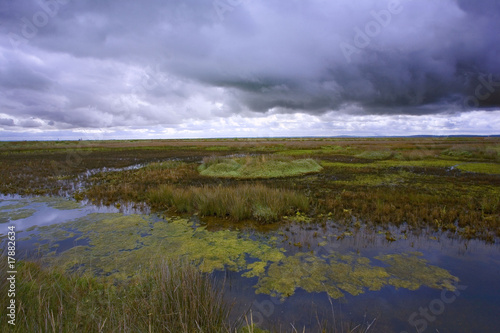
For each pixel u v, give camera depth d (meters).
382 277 4.71
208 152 35.66
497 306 3.91
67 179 15.16
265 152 34.06
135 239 6.47
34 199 10.54
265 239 6.44
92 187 12.48
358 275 4.79
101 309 3.29
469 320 3.62
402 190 11.33
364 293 4.26
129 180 14.45
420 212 7.86
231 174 15.97
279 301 4.05
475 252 5.64
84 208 9.17
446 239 6.29
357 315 3.73
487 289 4.34
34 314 2.94
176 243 6.23
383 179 14.39
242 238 6.52
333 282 4.58
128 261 5.31
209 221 7.77
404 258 5.39
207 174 16.36
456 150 28.02
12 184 13.51
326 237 6.48
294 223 7.49
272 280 4.64
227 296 4.17
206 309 3.12
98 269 4.98
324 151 34.28
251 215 8.02
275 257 5.50
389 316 3.71
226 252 5.75
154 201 9.77
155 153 35.09
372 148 32.56
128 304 3.34
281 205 8.44
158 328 2.88
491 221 7.14
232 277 4.76
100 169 19.61
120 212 8.70
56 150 41.59
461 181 13.55
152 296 3.44
